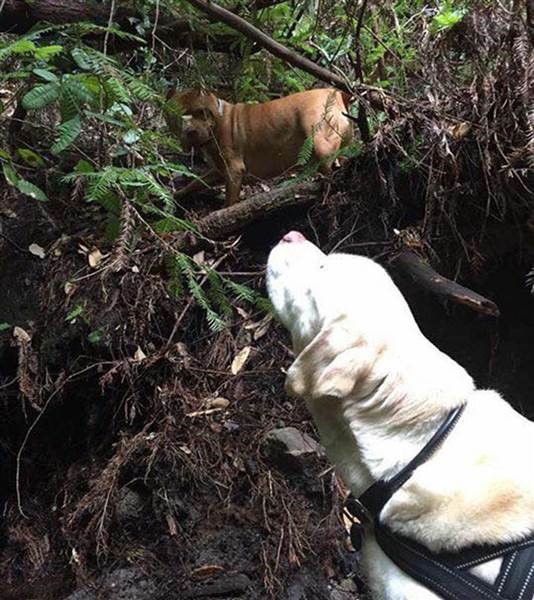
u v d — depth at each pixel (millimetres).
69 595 1913
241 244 2387
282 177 2711
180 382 2164
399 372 1295
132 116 2410
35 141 2541
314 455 1989
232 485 1992
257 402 2156
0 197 2469
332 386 1260
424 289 2078
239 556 1880
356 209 2273
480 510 1220
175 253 2098
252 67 2740
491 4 2127
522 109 1992
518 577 1185
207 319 2203
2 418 2338
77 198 2453
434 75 2154
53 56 2203
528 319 2334
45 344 2244
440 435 1284
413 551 1256
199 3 2172
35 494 2273
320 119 2344
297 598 1808
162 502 1982
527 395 2369
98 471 2143
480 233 2211
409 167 2154
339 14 2580
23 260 2342
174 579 1864
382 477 1288
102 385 2109
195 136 2398
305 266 1455
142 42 2361
